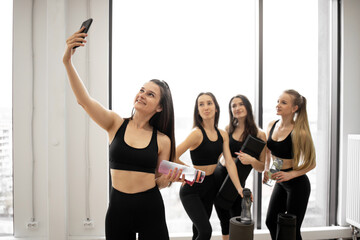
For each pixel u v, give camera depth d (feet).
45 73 7.70
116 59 8.01
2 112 7.76
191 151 6.24
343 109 8.67
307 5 8.72
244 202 5.56
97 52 7.67
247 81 8.51
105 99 7.70
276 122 7.00
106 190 7.76
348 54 8.66
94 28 7.65
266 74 8.57
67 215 7.61
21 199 7.70
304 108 6.54
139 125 4.49
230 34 8.41
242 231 5.34
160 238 4.33
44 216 7.77
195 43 8.28
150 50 8.12
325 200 8.84
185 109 8.26
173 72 8.20
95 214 7.75
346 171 8.70
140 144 4.30
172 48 8.19
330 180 8.85
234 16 8.42
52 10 7.20
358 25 8.70
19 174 7.69
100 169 7.73
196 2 8.27
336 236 8.47
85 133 7.67
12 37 7.72
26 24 7.61
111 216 4.28
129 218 4.24
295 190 6.59
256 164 6.20
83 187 7.72
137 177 4.21
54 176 7.30
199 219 5.73
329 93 8.77
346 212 8.34
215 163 6.21
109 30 7.90
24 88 7.65
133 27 8.05
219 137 6.22
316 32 8.77
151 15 8.11
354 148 7.97
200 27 8.29
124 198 4.24
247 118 6.56
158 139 4.51
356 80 8.71
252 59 8.51
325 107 8.82
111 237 4.28
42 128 7.72
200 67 8.30
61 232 7.36
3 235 7.84
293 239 6.04
